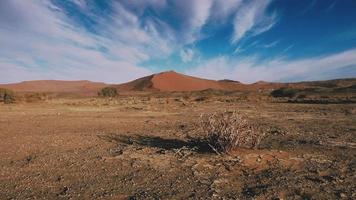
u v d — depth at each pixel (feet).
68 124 48.91
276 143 32.37
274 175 21.81
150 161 25.55
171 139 35.76
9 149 30.04
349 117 59.62
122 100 142.61
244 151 27.86
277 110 78.13
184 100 139.23
